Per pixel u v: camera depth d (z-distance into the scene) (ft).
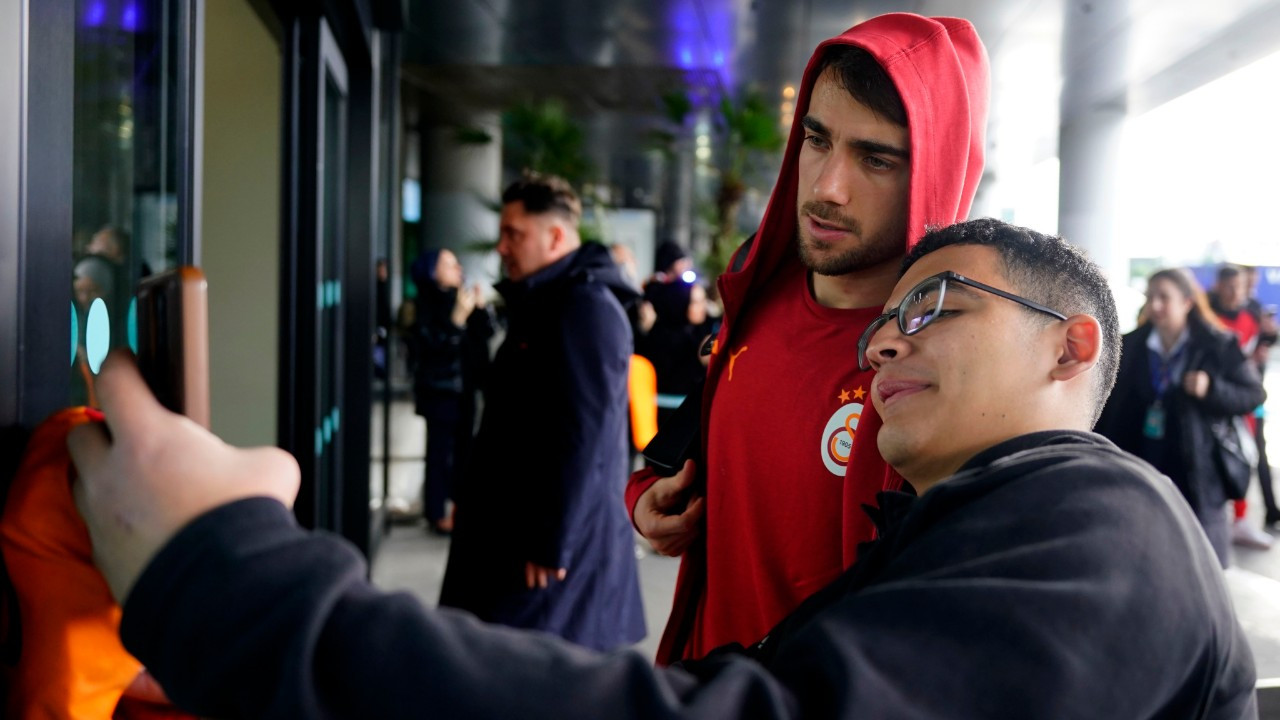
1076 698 1.81
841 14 31.50
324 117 10.96
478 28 35.76
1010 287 2.65
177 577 1.70
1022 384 2.62
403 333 25.36
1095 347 2.60
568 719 1.69
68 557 2.17
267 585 1.67
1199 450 12.25
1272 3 28.73
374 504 16.84
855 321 4.09
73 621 2.20
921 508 2.26
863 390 3.97
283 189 9.91
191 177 5.71
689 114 43.04
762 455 4.23
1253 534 16.94
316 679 1.65
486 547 8.11
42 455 2.24
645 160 65.36
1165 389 12.49
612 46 37.88
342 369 13.99
